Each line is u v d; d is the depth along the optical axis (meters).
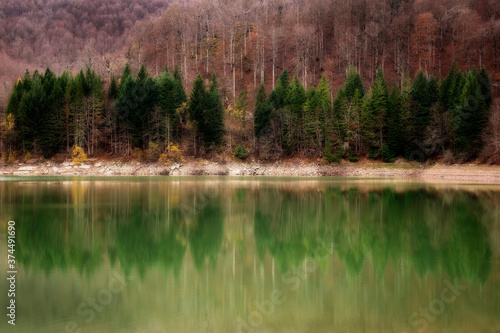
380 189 59.19
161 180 74.12
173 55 144.38
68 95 96.88
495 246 24.81
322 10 167.38
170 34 158.00
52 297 15.63
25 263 20.56
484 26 119.81
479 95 84.75
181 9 171.25
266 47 149.50
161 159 93.31
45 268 19.69
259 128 98.62
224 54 143.75
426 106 94.19
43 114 95.69
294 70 139.62
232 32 149.75
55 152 96.44
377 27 147.12
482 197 49.41
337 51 147.88
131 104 96.69
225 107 116.44
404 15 151.38
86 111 95.38
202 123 97.25
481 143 82.19
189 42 156.12
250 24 167.25
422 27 136.38
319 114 96.06
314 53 150.00
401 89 119.44
